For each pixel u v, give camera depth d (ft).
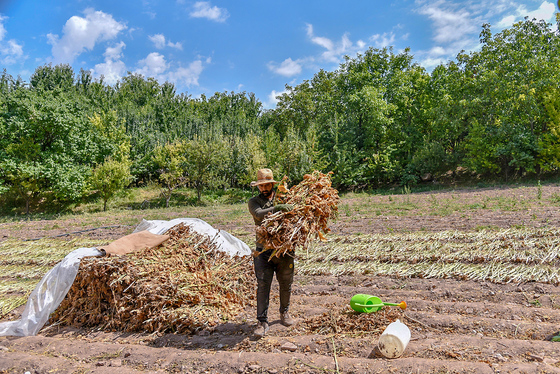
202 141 88.07
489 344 10.58
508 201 45.06
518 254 19.93
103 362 11.23
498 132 76.43
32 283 21.39
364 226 35.14
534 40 89.30
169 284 14.83
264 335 12.62
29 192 89.66
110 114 100.73
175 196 96.17
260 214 12.79
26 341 13.37
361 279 18.71
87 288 15.30
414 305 14.53
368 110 98.73
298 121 129.39
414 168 90.07
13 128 81.00
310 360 10.48
